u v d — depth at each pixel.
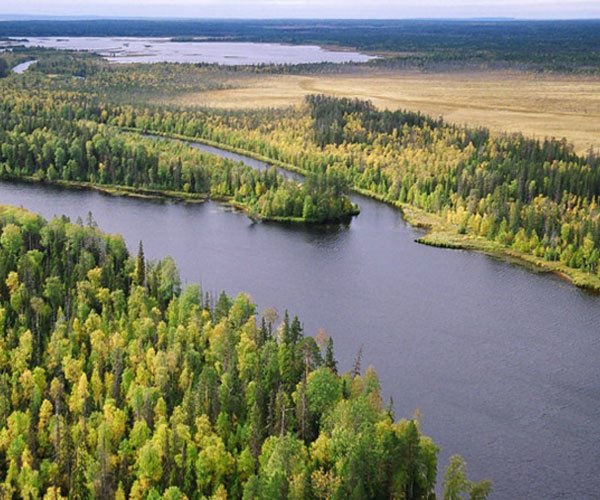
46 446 136.50
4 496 124.44
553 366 184.00
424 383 174.12
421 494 122.94
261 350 155.75
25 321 169.00
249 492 119.44
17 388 148.12
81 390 143.00
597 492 139.50
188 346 158.75
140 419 138.25
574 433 156.75
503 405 166.00
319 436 132.25
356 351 188.38
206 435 133.38
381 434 127.50
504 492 138.62
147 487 126.25
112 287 188.12
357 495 112.44
